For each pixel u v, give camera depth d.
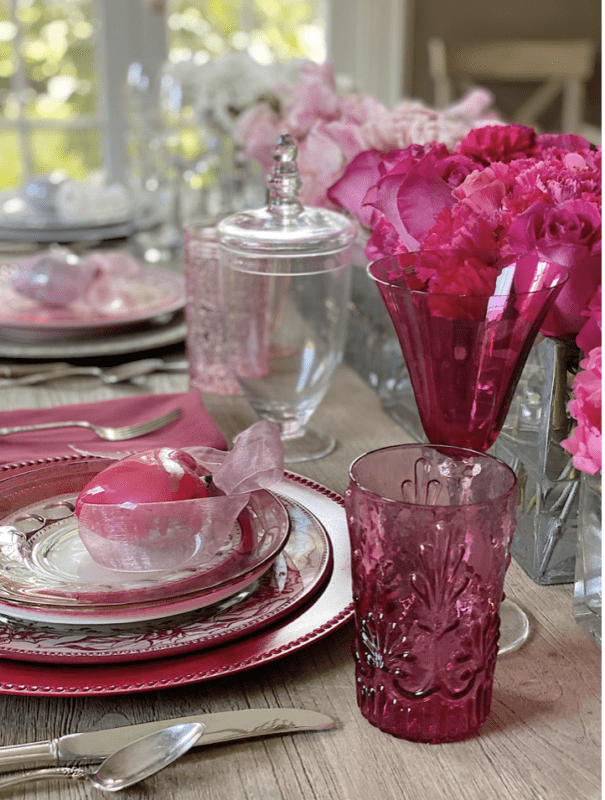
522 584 0.64
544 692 0.52
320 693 0.51
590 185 0.57
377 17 3.10
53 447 0.81
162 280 1.35
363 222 0.78
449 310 0.52
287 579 0.58
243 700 0.51
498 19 3.35
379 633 0.46
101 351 1.08
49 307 1.18
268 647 0.51
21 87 2.55
